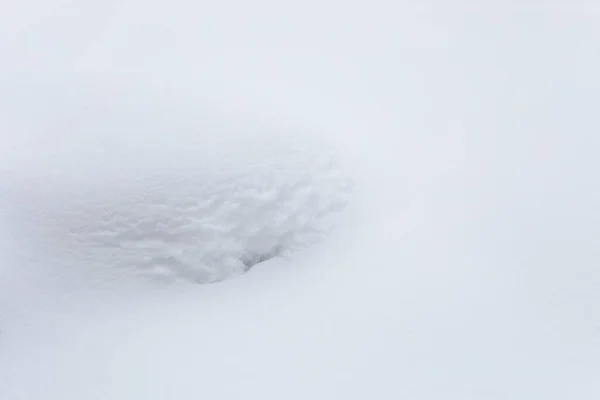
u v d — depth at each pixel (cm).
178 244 388
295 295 390
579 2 890
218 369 343
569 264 379
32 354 360
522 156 479
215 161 399
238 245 402
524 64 709
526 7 924
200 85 512
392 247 417
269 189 405
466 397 316
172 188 388
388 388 325
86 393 335
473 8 976
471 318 357
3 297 383
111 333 368
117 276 391
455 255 400
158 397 329
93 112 440
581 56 670
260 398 325
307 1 1147
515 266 385
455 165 502
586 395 312
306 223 427
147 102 442
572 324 349
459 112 631
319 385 330
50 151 423
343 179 461
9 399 336
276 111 486
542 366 329
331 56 911
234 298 390
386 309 370
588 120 502
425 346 344
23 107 471
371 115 701
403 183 497
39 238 397
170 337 364
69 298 386
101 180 397
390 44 920
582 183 429
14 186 412
